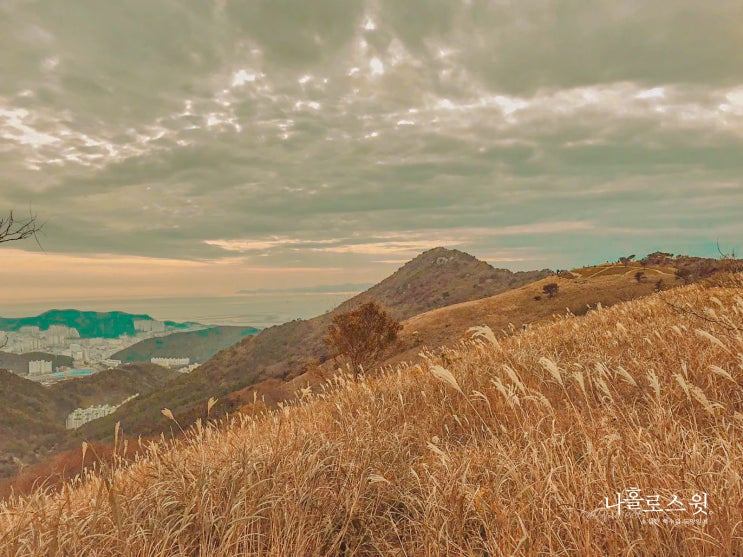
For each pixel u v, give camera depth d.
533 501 2.75
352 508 3.10
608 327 9.09
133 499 3.38
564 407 5.08
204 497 3.30
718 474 2.72
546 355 7.17
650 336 7.05
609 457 3.13
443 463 3.53
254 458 4.05
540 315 54.75
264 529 3.13
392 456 4.38
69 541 2.84
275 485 3.44
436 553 2.67
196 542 3.04
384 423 5.62
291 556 2.82
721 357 5.37
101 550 2.81
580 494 2.86
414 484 3.63
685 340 6.37
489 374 6.75
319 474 3.74
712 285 13.01
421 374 7.48
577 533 2.55
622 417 4.13
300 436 4.80
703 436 3.58
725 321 6.50
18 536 2.91
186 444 5.50
